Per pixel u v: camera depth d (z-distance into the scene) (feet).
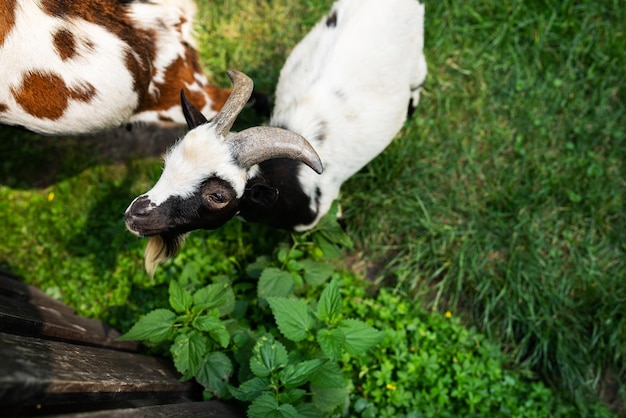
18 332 3.34
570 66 5.26
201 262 4.81
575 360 4.73
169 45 4.07
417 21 4.26
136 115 4.31
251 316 4.54
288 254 4.50
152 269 4.08
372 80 4.11
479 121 5.28
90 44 3.80
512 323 4.88
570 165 5.13
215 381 3.85
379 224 5.05
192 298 3.90
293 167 3.87
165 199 3.42
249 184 3.59
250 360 3.68
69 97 3.92
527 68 5.33
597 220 5.00
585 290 4.91
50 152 5.33
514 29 5.34
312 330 3.92
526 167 5.16
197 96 4.37
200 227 3.64
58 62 3.78
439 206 5.10
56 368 2.78
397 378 4.51
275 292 4.24
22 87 3.84
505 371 4.71
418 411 4.33
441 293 4.97
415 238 5.07
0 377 2.32
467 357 4.63
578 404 4.64
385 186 5.08
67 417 2.62
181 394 3.91
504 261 4.98
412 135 5.18
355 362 4.51
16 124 4.11
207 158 3.36
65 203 5.16
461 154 5.21
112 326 4.73
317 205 4.13
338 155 4.11
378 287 5.03
